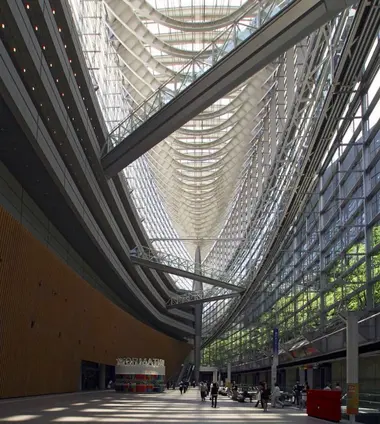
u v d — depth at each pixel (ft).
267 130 130.82
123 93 121.49
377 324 57.72
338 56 62.95
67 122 70.64
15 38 51.01
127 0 88.58
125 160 85.71
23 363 68.18
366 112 67.21
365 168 67.46
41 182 78.02
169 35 103.19
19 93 53.62
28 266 68.23
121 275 143.33
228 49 65.26
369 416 46.91
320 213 94.32
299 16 55.57
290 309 126.41
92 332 112.78
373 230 65.46
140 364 129.29
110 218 113.29
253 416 58.54
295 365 115.34
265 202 132.57
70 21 64.69
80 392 101.45
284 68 104.83
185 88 70.08
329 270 89.15
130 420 46.96
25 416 45.78
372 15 49.01
